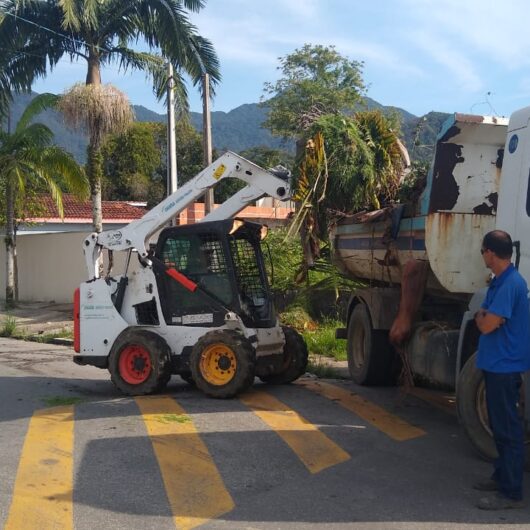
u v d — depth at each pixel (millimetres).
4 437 7168
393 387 9938
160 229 9758
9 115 21797
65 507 5281
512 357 5227
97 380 10922
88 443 6906
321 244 10383
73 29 18203
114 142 44875
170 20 18562
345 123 9430
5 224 23578
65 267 22484
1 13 17922
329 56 37031
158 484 5785
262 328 9289
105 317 9547
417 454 6680
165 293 9367
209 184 9641
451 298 8156
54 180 21062
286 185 9625
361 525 4953
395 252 8820
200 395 9180
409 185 8695
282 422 7730
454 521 5027
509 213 6367
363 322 9953
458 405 6453
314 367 11289
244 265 9586
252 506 5320
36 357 13570
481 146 7762
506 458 5277
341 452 6695
